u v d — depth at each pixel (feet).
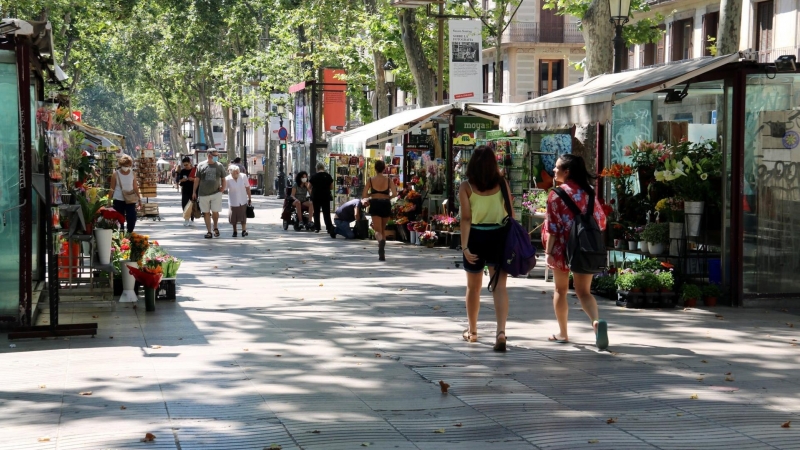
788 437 21.25
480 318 37.42
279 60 159.94
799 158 41.22
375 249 70.38
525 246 30.63
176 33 199.31
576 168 31.91
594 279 43.96
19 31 32.83
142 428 21.52
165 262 41.91
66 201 41.04
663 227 42.42
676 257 42.19
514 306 40.50
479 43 80.23
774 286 41.16
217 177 79.10
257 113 208.13
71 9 137.69
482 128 71.51
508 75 172.65
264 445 20.31
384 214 61.67
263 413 22.86
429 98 102.78
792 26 105.19
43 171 36.19
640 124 46.57
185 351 30.50
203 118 238.68
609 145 46.80
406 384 25.98
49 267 33.09
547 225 32.04
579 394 25.02
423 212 77.00
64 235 39.75
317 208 86.94
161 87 252.01
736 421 22.52
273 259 61.77
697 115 44.04
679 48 129.29
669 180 42.37
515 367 28.30
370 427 21.75
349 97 151.43
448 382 26.25
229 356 29.68
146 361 28.89
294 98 161.99
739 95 40.50
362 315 38.14
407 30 101.50
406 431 21.48
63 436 20.89
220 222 101.45
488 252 30.96
